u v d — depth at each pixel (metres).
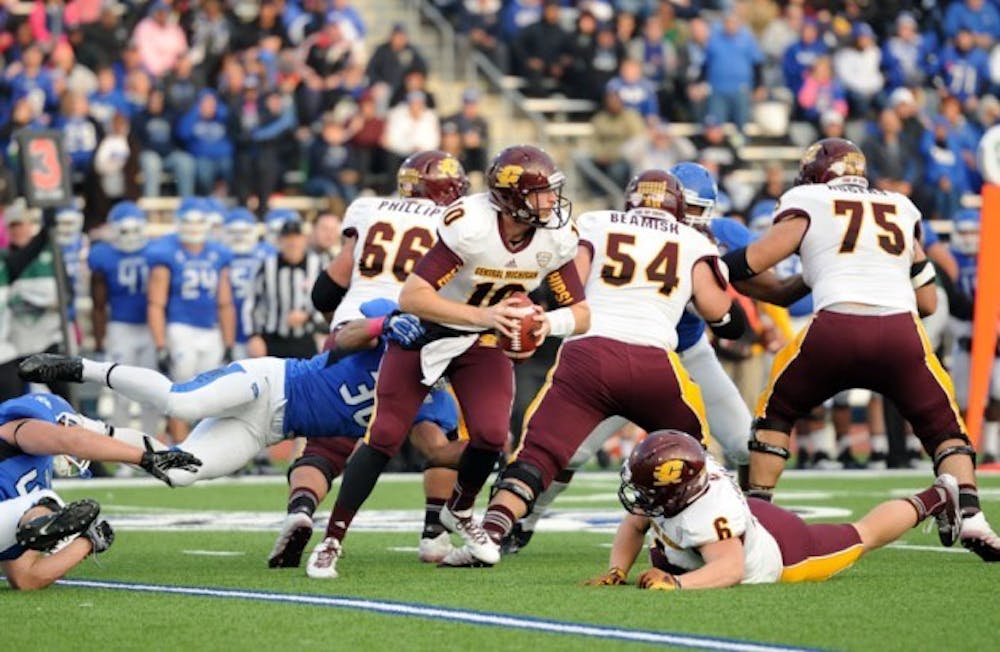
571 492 43.09
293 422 25.97
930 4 78.19
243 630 19.94
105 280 50.41
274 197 64.12
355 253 27.70
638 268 26.36
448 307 23.83
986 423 53.28
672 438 22.38
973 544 26.28
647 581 22.67
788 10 76.69
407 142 64.12
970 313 52.16
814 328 27.28
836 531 24.06
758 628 19.62
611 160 67.25
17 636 19.73
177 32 66.75
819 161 27.98
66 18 67.69
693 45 71.69
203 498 42.03
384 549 29.94
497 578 24.84
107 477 50.22
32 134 46.59
